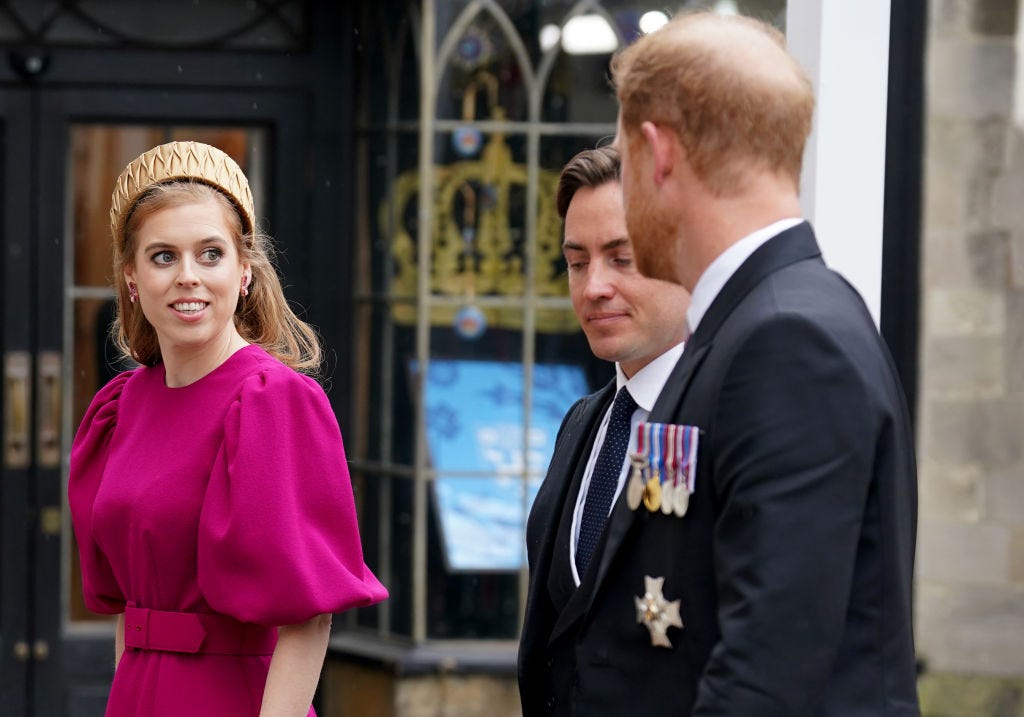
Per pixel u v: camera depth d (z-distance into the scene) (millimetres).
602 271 4008
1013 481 8094
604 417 4152
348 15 9523
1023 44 7953
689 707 3131
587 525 3930
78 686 9680
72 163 9586
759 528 2859
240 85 9570
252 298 4500
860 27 4336
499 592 9188
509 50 9000
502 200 9055
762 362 2949
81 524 4484
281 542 4039
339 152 9578
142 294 4215
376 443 9406
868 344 2986
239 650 4184
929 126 7973
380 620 9383
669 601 3146
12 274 9555
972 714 8180
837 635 2828
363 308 9492
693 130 3129
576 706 3379
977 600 8148
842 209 4363
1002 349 8047
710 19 3266
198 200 4176
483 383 9141
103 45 9516
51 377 9594
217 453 4156
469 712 9078
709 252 3166
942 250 8023
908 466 3080
